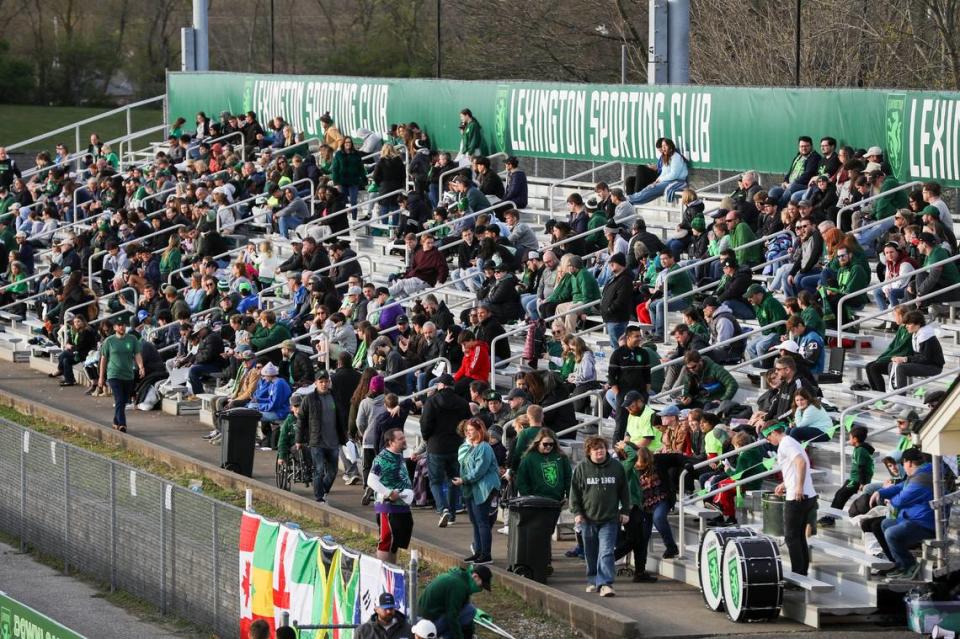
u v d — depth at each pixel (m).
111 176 85.44
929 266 47.03
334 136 78.94
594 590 38.12
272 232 76.56
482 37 118.31
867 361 47.53
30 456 47.53
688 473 40.81
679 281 52.78
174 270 73.19
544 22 115.50
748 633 34.84
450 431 44.31
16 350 73.94
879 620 35.56
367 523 43.72
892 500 35.97
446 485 44.59
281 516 46.66
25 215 86.94
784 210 52.16
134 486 41.75
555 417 46.59
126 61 148.88
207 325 62.66
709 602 36.78
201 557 38.91
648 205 65.31
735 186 63.66
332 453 47.03
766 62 94.69
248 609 36.94
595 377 47.97
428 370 52.06
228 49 144.62
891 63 87.00
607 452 37.91
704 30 99.94
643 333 52.56
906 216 49.81
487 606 37.41
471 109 75.69
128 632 39.00
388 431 39.62
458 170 70.56
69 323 69.25
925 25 86.12
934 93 54.41
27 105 146.50
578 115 69.75
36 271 82.88
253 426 50.91
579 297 53.50
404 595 31.83
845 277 48.75
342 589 33.78
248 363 56.78
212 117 95.50
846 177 54.34
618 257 51.03
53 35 147.12
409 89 79.56
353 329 56.44
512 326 56.53
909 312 43.91
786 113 60.25
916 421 37.47
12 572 45.25
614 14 113.12
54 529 46.41
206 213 75.19
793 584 36.16
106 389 65.81
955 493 35.09
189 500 39.22
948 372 42.16
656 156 66.06
